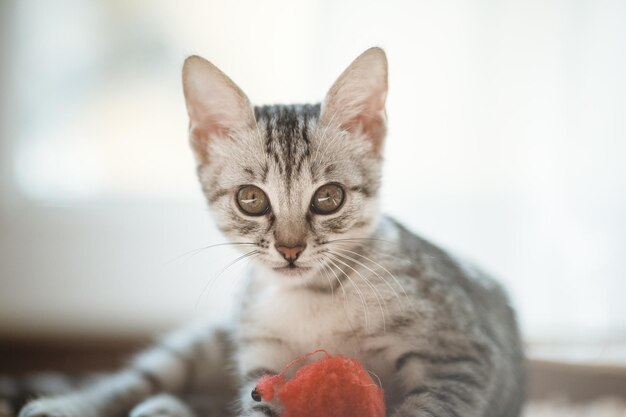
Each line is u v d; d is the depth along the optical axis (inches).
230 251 21.7
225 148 18.2
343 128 18.1
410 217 26.5
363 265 17.7
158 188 27.9
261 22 26.6
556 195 25.8
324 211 17.5
